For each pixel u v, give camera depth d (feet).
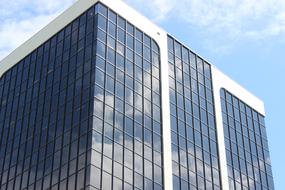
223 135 218.38
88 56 184.03
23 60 217.97
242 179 215.72
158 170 179.22
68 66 191.52
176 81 208.85
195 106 211.82
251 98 250.16
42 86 199.52
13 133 200.64
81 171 160.35
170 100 200.54
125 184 164.86
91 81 176.55
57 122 182.29
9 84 217.97
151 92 193.98
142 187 169.99
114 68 184.14
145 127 183.32
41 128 188.34
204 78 225.76
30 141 190.08
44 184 172.35
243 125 234.79
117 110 176.45
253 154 230.48
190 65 221.46
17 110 205.57
